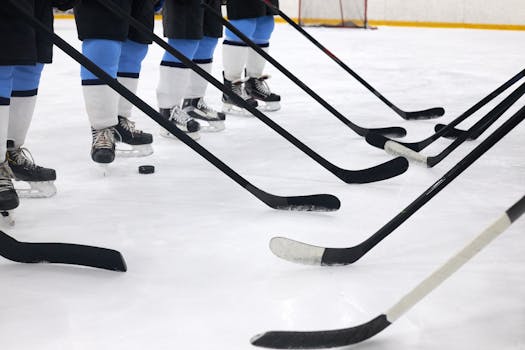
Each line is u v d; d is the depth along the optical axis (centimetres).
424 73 580
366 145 299
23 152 212
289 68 602
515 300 139
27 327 127
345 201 213
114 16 234
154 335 123
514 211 104
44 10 201
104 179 238
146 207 205
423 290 111
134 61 267
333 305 136
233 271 155
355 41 888
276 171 252
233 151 284
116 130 262
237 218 195
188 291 144
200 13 296
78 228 186
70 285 147
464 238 178
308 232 183
